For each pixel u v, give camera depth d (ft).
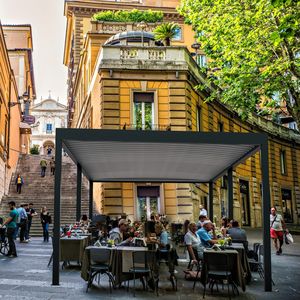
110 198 73.20
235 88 59.31
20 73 158.71
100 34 99.04
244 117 62.18
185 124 75.97
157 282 31.73
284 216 132.16
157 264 32.63
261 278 38.17
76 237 42.52
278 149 135.13
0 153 86.53
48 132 298.76
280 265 46.83
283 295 31.65
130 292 31.50
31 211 67.62
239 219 101.40
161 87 76.95
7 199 89.40
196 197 77.92
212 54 65.21
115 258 32.35
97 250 31.89
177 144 39.17
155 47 77.66
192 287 33.86
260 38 56.44
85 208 84.89
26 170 113.19
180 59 77.36
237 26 57.82
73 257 41.27
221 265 30.50
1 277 35.91
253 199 113.70
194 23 65.10
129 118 75.61
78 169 53.67
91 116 93.81
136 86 76.43
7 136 101.50
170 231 68.80
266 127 127.54
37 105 299.38
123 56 77.05
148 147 41.06
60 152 34.68
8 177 98.99
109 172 58.49
